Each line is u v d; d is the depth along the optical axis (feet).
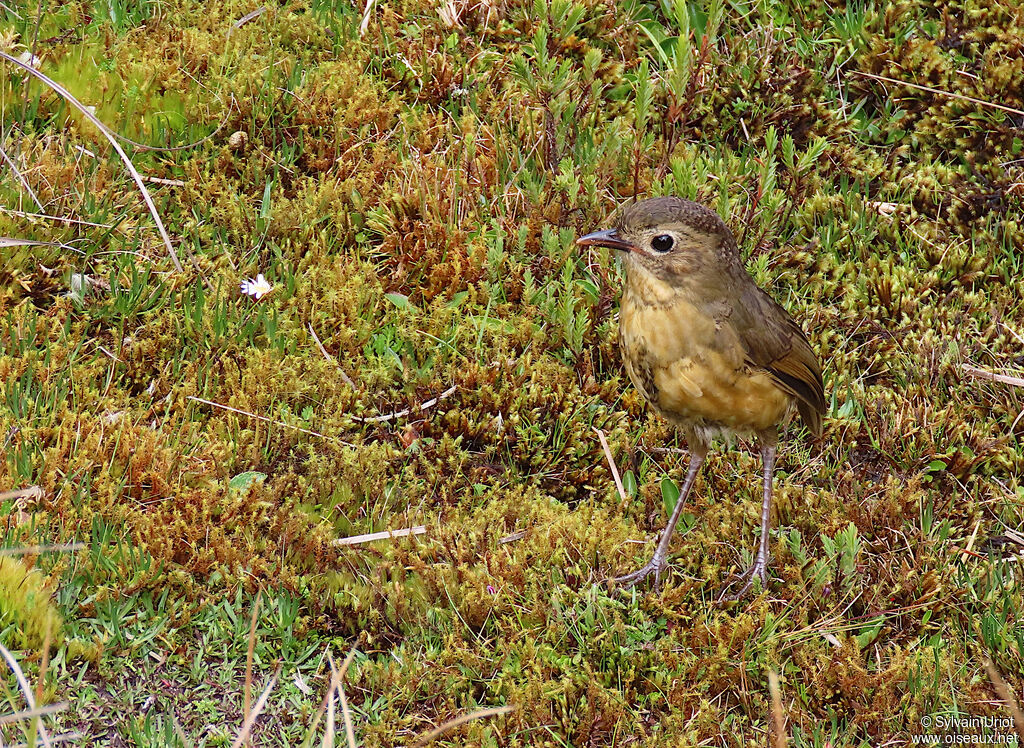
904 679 29.22
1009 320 37.99
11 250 35.32
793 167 39.93
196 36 41.01
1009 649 29.60
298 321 35.65
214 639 28.99
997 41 42.32
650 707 29.19
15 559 28.45
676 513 31.58
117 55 40.57
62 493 29.89
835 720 28.68
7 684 26.94
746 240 38.32
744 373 30.01
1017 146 41.68
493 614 30.25
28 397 32.24
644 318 30.01
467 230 38.17
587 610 29.71
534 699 28.30
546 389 34.76
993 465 35.19
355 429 34.42
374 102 40.65
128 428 31.76
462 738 27.78
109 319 35.17
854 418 35.96
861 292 38.34
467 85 42.24
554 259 37.47
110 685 27.81
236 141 39.63
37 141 37.65
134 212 37.65
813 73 42.63
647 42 44.47
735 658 29.73
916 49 42.50
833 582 31.40
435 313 36.09
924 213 40.81
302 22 42.88
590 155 38.83
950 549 32.73
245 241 37.55
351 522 31.96
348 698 28.45
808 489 34.12
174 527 29.84
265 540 30.55
